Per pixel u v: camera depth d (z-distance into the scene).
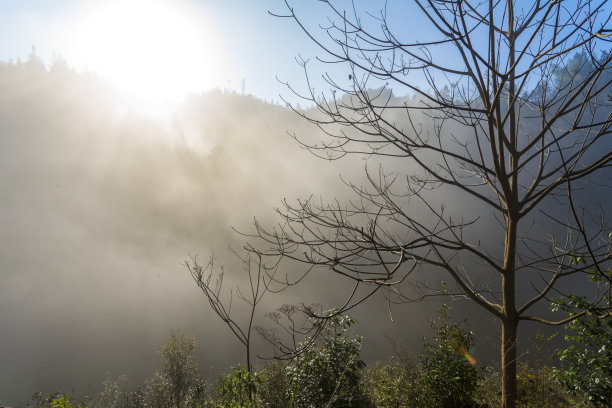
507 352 4.71
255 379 4.32
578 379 4.77
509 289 4.77
